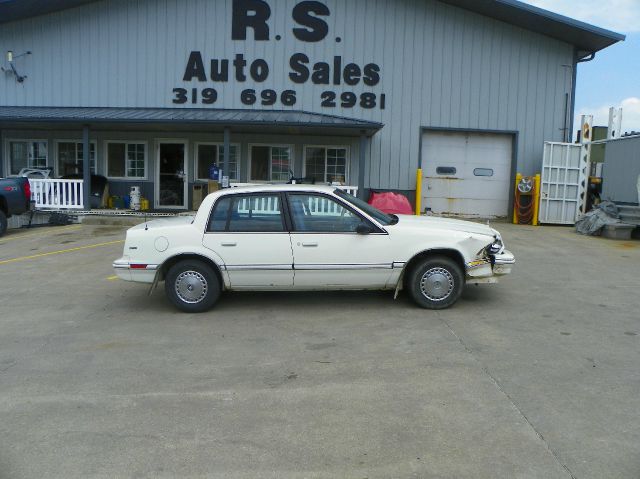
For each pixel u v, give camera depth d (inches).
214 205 260.5
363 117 704.4
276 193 261.6
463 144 716.7
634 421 150.1
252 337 224.4
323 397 166.6
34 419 154.0
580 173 679.1
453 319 246.7
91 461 132.6
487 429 146.0
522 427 146.9
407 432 144.9
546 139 710.5
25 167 738.8
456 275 260.5
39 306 276.1
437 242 256.8
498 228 632.4
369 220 258.7
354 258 257.0
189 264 259.8
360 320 246.1
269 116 649.0
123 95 716.0
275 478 125.1
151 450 137.3
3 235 516.4
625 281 332.5
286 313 258.8
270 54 702.5
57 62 719.7
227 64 705.6
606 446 137.3
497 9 660.7
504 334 225.5
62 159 735.1
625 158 588.4
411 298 266.4
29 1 669.3
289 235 256.5
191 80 710.5
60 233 542.0
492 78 703.1
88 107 719.7
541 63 702.5
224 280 260.2
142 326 241.1
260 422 151.3
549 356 199.6
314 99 705.6
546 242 506.9
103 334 230.1
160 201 729.6
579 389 170.6
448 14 695.1
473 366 189.9
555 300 283.4
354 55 699.4
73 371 189.0
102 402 164.6
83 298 292.4
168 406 161.6
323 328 235.1
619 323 241.9
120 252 430.3
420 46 698.8
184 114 654.5
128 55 712.4
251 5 698.2
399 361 195.3
